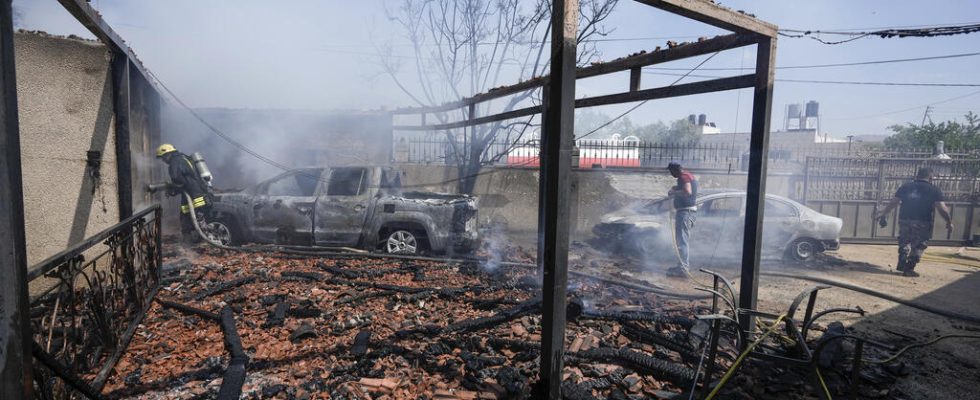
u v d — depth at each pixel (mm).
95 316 3160
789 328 3246
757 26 3488
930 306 5324
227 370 3107
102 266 5016
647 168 11438
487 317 4246
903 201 7277
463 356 3451
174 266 5770
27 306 1653
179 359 3430
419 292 5078
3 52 1524
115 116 5109
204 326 4074
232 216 7578
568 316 4387
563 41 2527
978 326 4723
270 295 4840
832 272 7391
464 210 7129
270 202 7461
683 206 6773
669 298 5324
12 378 1593
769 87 3635
